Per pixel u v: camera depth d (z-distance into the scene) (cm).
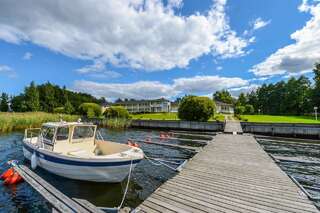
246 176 700
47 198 550
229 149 1193
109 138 2006
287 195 545
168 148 1466
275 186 608
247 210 464
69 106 5447
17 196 662
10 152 1264
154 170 928
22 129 2303
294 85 6731
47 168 833
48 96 8231
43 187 628
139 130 2814
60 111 5441
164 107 7956
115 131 2683
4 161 1068
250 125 2356
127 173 722
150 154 1277
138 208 475
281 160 1041
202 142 1688
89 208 488
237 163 875
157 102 8012
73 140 866
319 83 5441
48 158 801
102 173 705
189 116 2730
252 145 1334
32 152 930
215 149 1193
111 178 725
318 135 1994
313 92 5612
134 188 731
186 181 650
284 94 7212
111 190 711
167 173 888
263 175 712
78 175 732
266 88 8312
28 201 631
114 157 691
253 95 8775
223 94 9038
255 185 616
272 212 455
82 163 702
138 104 8400
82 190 707
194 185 616
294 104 6531
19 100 7431
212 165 842
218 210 464
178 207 479
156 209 470
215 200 514
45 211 577
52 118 2741
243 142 1465
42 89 8450
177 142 1748
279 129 2195
